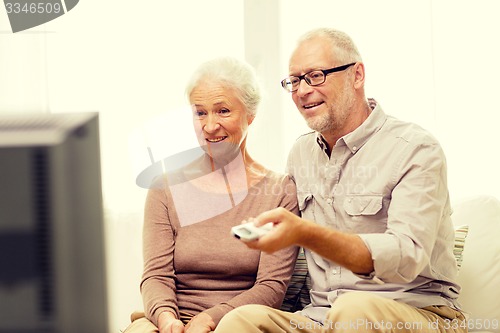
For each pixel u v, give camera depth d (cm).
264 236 122
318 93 175
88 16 249
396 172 166
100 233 60
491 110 245
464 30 248
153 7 252
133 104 249
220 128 188
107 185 242
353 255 142
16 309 58
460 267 189
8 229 58
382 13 251
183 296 181
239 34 255
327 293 173
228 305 170
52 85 247
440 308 164
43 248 58
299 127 250
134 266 205
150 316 174
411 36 250
